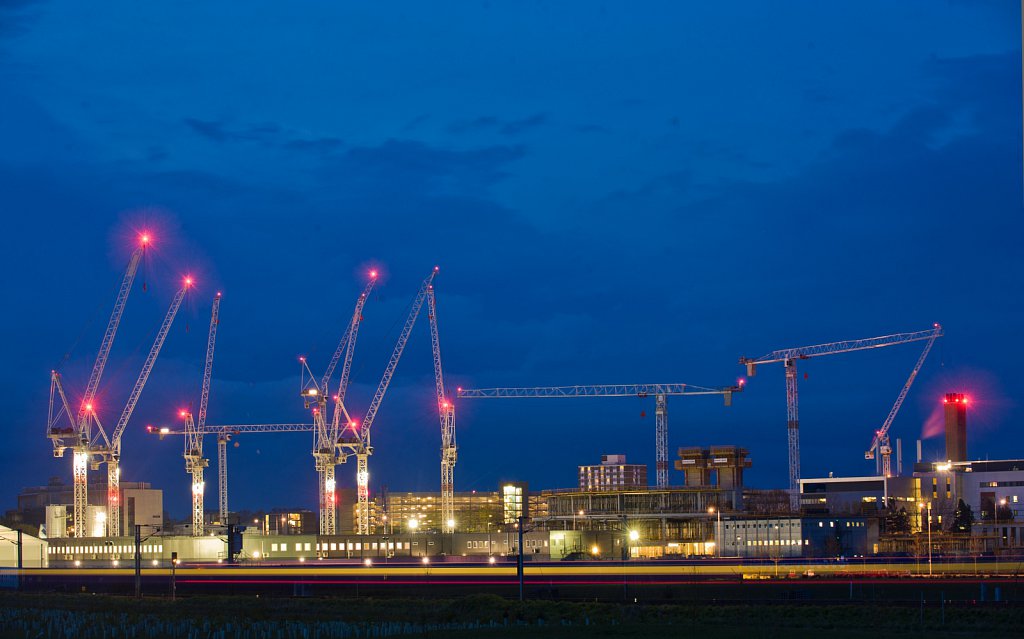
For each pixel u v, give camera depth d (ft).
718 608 567.18
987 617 504.43
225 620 612.70
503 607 615.16
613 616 562.25
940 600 583.17
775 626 508.94
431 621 593.83
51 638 557.74
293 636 539.70
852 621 513.04
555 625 544.21
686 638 475.31
